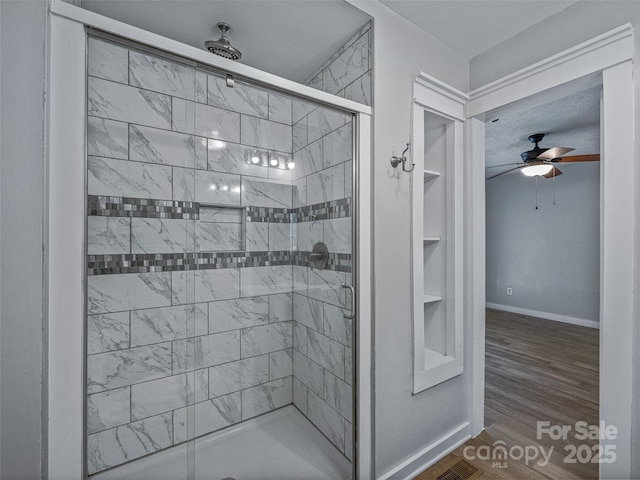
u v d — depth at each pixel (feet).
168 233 5.31
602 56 4.19
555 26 4.83
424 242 6.31
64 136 2.68
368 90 4.76
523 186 16.28
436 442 5.45
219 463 5.21
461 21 5.07
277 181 5.55
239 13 4.57
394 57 4.88
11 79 2.35
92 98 4.56
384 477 4.76
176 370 5.39
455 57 5.81
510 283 16.92
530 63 5.14
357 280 4.62
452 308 5.80
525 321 14.94
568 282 14.67
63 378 2.68
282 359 6.00
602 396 4.19
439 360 5.69
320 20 4.71
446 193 5.93
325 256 5.16
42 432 2.50
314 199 5.27
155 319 5.23
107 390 4.84
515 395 7.70
